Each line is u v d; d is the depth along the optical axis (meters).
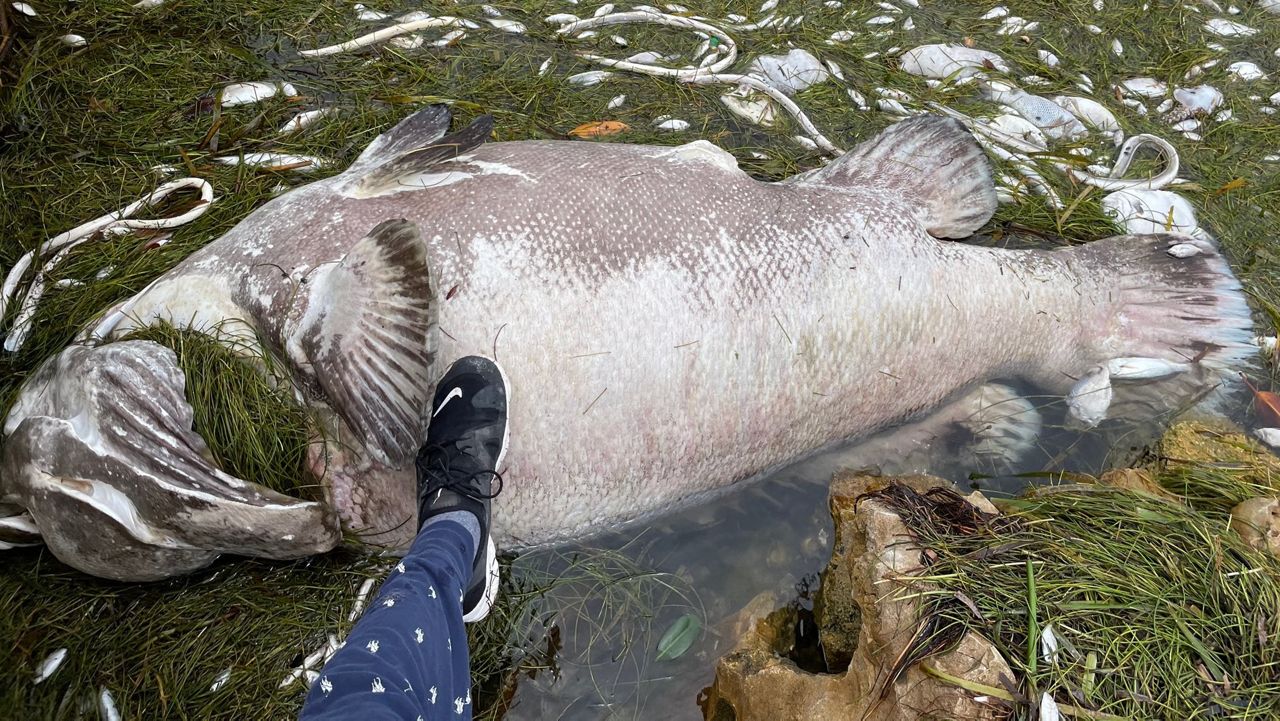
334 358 1.03
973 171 1.34
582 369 1.09
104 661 1.03
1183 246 1.38
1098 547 1.03
